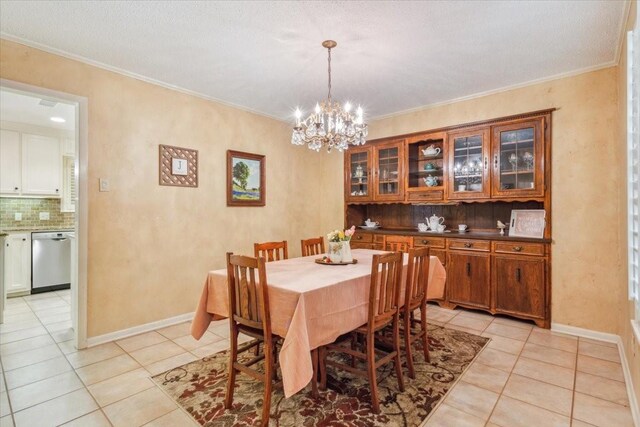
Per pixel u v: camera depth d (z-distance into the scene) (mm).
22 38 2359
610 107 2814
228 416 1795
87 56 2650
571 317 2975
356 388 2078
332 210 4898
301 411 1838
